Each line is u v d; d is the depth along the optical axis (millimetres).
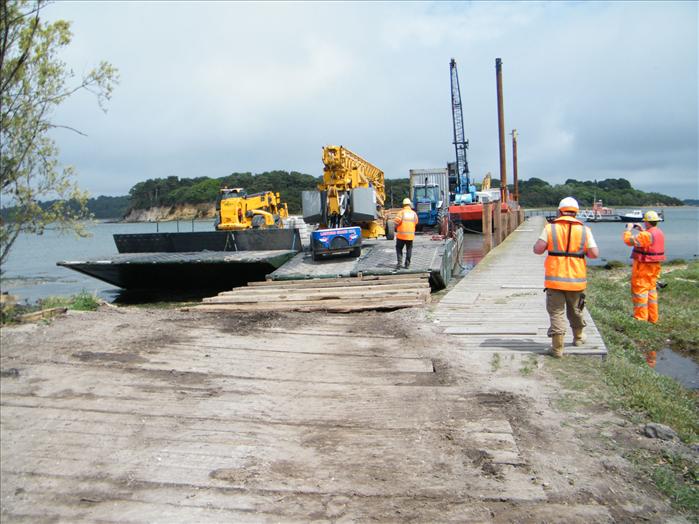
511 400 5414
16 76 8039
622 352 8141
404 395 5539
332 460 4258
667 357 9211
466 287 12344
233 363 6418
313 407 5234
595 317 10445
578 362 6578
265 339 7531
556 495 3812
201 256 14961
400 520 3545
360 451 4398
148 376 5832
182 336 7473
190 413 5000
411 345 7312
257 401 5320
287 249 15906
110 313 8625
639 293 11312
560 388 5750
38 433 4531
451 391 5648
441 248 15102
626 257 31625
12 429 4574
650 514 3650
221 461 4211
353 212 16188
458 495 3799
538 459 4289
